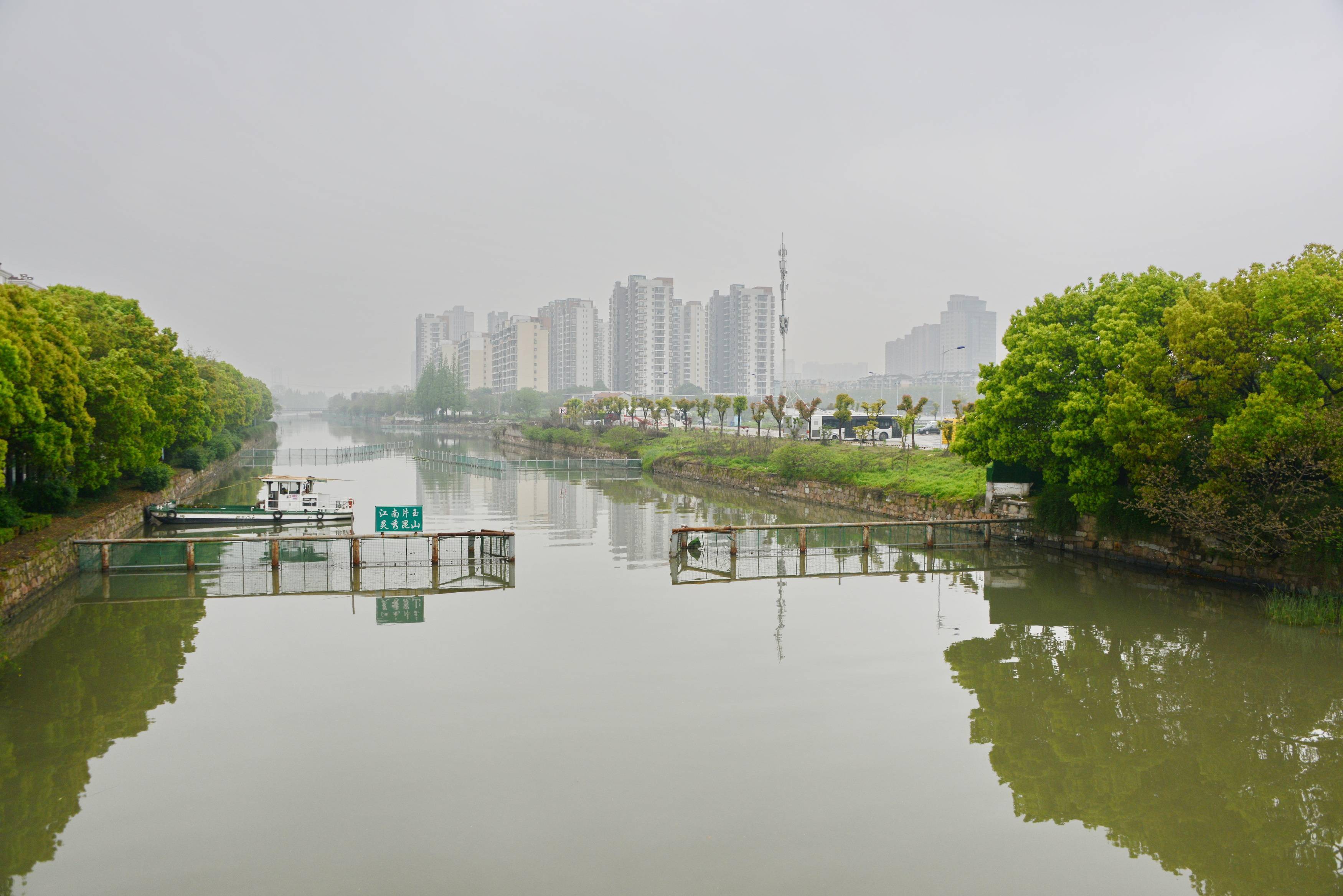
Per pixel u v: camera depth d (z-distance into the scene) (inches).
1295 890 481.4
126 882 476.4
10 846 514.3
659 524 1833.2
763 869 492.4
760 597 1152.8
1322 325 955.3
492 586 1224.2
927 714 727.1
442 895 464.4
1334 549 965.8
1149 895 474.6
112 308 1888.5
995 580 1254.3
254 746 655.1
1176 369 1095.6
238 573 1312.7
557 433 4347.9
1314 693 770.2
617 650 901.2
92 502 1588.3
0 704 744.3
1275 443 952.9
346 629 986.1
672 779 603.2
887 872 492.4
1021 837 533.6
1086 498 1262.3
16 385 1045.8
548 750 649.0
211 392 2930.6
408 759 632.4
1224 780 611.8
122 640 941.2
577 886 472.7
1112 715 726.5
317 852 506.9
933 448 2370.8
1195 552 1172.5
